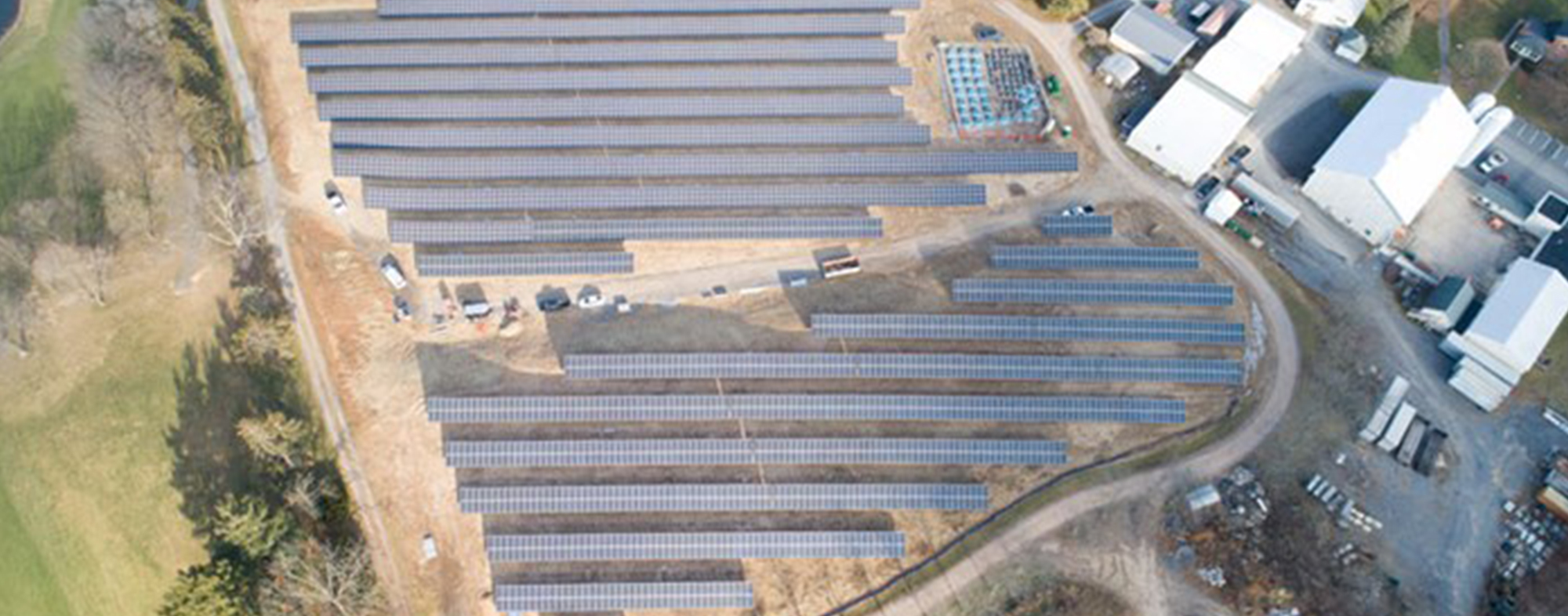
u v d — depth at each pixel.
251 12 134.62
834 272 119.94
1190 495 109.88
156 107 125.69
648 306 118.56
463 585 106.69
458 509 109.06
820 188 123.88
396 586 106.31
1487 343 113.94
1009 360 114.38
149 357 114.94
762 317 118.19
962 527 109.19
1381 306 120.44
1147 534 108.62
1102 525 109.06
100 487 109.69
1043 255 120.75
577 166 125.12
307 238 121.31
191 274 118.81
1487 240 124.19
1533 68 135.62
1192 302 118.25
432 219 123.06
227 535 101.25
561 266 119.19
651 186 124.94
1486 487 111.62
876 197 123.81
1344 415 114.25
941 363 114.12
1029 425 113.38
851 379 114.75
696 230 121.38
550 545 106.75
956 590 106.75
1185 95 128.50
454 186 125.50
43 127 128.38
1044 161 126.69
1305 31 137.25
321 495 106.62
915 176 126.75
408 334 116.25
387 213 123.31
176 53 125.81
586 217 123.62
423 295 118.44
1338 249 123.69
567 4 134.88
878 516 109.56
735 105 129.38
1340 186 121.69
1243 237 123.50
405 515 108.75
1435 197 126.75
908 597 106.69
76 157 125.31
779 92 132.00
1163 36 133.50
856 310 118.69
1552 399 115.94
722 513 109.38
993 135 130.00
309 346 115.50
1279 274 121.56
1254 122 131.50
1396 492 111.06
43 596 107.12
